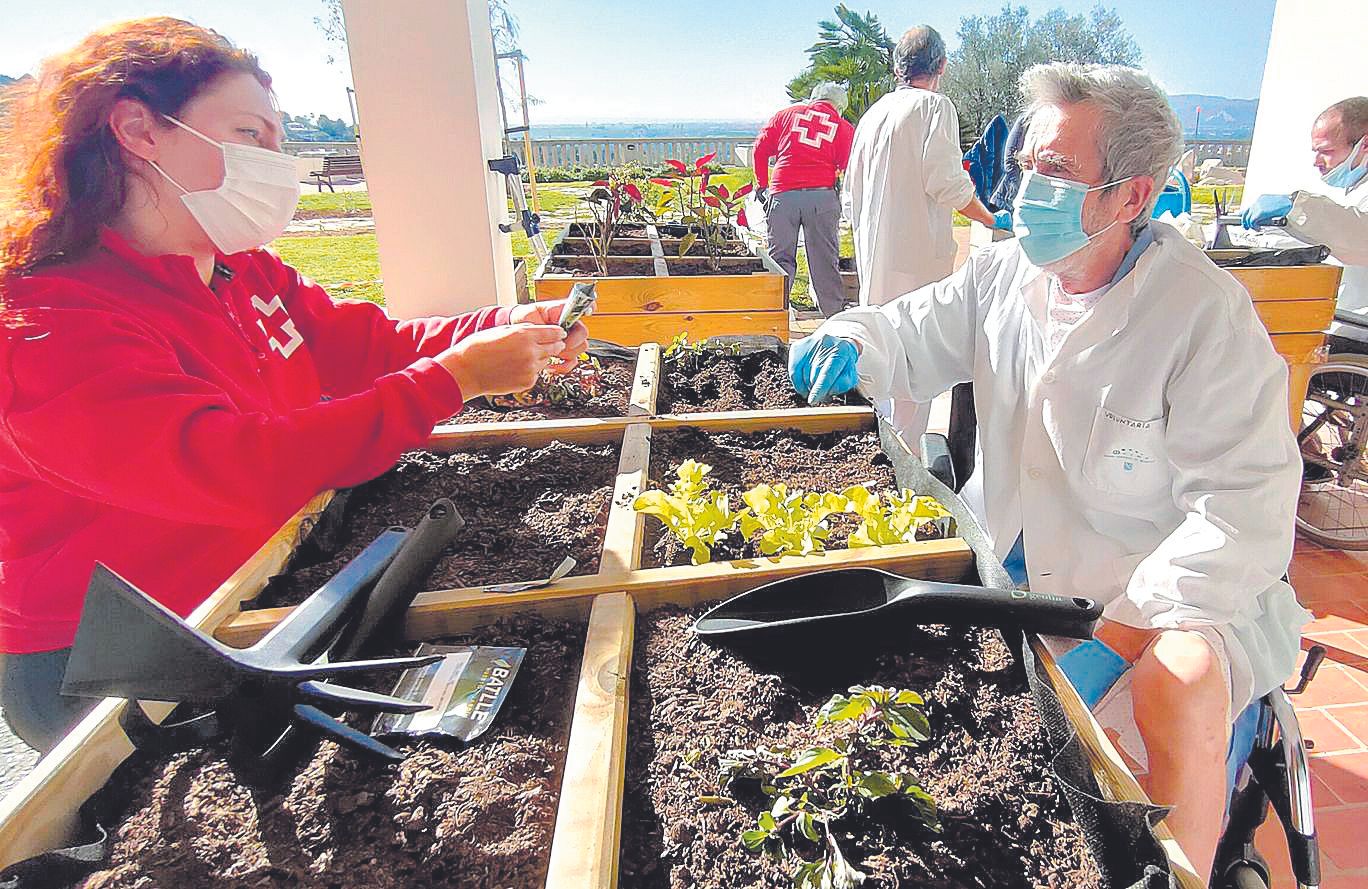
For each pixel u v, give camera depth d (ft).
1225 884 4.52
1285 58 15.44
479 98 10.71
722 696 3.49
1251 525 4.48
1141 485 5.29
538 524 5.01
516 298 14.57
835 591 3.90
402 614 3.82
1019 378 6.09
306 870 2.71
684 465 4.91
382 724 3.30
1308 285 10.59
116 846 2.83
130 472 3.48
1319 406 12.45
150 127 3.75
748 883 2.67
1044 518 5.80
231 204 4.05
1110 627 4.76
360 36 10.04
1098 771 2.93
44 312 3.44
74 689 2.79
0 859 2.64
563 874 2.47
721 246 14.73
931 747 3.26
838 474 5.70
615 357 7.96
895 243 13.10
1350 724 7.84
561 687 3.55
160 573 4.29
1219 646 4.34
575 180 40.42
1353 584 10.18
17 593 4.08
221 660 2.80
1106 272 5.25
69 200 3.75
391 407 3.95
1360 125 11.05
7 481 3.91
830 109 17.85
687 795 3.00
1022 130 5.42
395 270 11.16
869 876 2.68
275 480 3.63
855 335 6.47
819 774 3.05
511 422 6.48
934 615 3.62
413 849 2.78
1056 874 2.74
